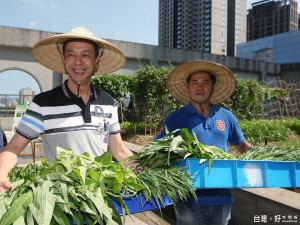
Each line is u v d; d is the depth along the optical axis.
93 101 2.04
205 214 2.26
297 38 85.25
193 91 2.50
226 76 2.61
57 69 2.43
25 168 1.67
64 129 1.91
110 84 9.56
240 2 146.38
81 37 1.93
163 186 1.70
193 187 1.75
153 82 9.01
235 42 145.25
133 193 1.62
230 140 2.66
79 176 1.46
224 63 23.58
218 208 2.27
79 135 1.94
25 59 15.30
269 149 2.42
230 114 2.61
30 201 1.32
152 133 9.42
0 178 1.51
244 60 24.83
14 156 1.81
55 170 1.52
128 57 18.67
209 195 2.25
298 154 2.23
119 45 18.16
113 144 2.20
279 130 8.47
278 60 89.62
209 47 131.25
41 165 1.70
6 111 14.39
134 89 9.56
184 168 1.82
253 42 97.19
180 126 2.47
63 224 1.32
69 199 1.40
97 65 2.24
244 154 2.37
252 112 11.24
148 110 9.10
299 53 84.69
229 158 2.06
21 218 1.26
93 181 1.49
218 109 2.56
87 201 1.42
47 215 1.26
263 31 161.00
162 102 9.31
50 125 1.91
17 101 14.82
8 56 14.98
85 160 1.61
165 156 1.99
